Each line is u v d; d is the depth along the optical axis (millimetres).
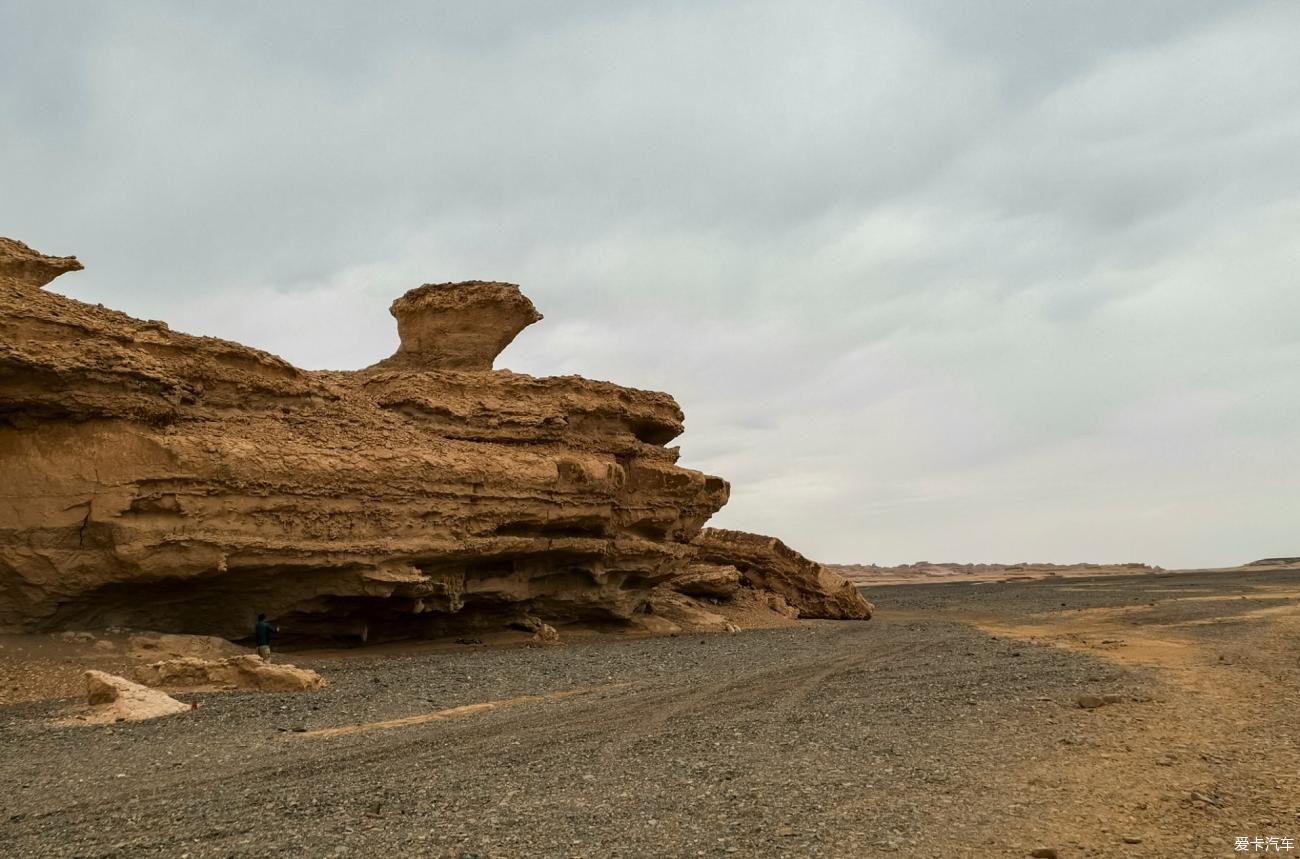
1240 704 18375
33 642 22453
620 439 37656
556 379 36031
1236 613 46000
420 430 31281
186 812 10992
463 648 31297
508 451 32938
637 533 39281
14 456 22719
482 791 11875
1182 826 10344
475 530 30656
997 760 13508
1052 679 22156
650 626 40688
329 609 28016
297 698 19594
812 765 13242
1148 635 35469
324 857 9391
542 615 36969
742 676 23531
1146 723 16391
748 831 10148
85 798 11648
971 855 9398
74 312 23266
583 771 12953
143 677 21094
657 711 18062
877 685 21578
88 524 23000
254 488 25125
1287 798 11469
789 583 55625
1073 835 10023
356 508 27344
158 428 24281
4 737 15430
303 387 28016
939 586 121438
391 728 16312
